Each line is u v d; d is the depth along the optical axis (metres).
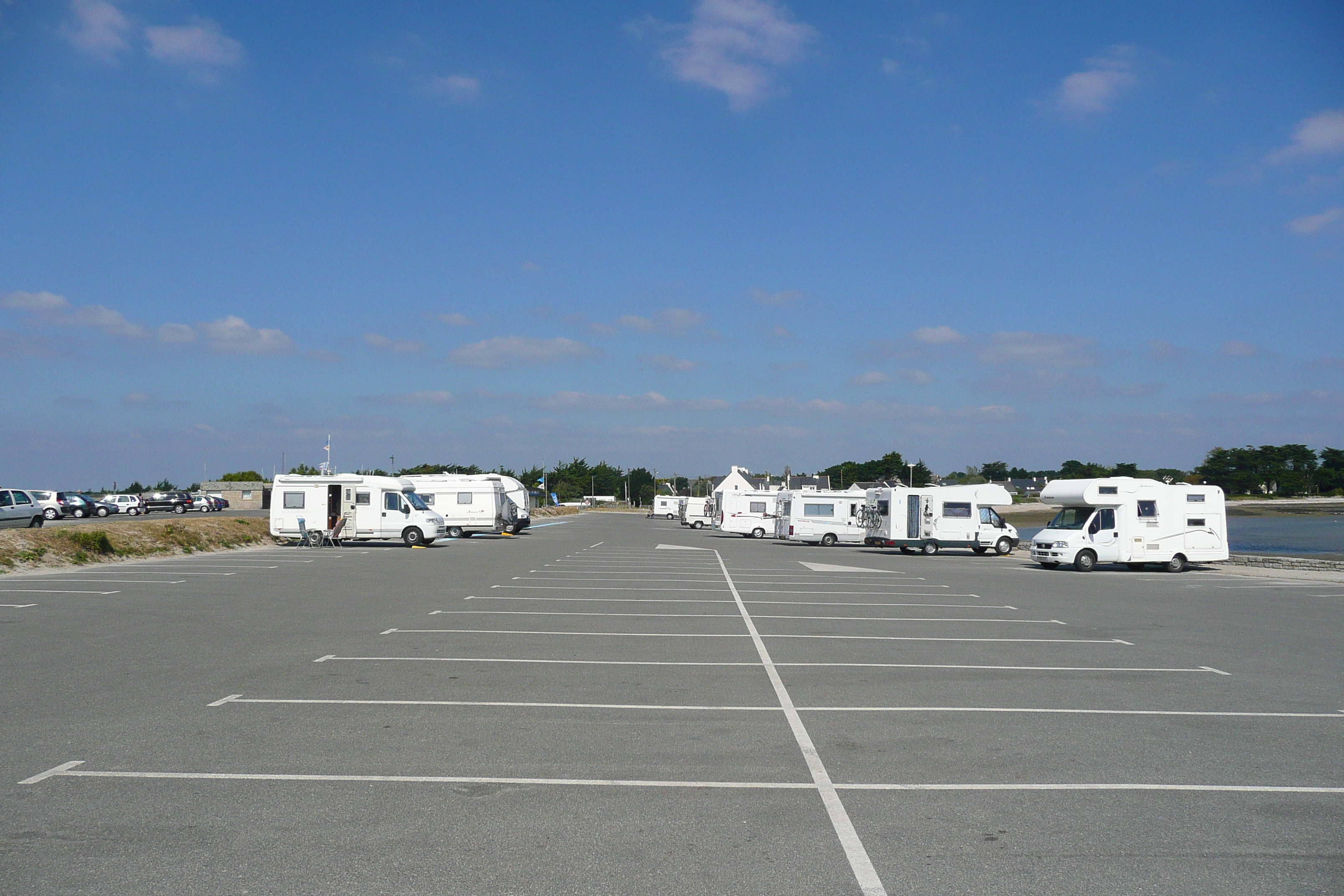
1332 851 5.09
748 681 9.80
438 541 41.19
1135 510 28.08
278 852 4.88
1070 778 6.41
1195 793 6.11
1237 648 12.62
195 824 5.29
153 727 7.48
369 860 4.78
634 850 4.97
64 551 24.27
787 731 7.63
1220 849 5.09
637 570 25.73
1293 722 8.16
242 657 10.77
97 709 8.11
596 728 7.64
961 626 14.51
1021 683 9.85
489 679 9.67
